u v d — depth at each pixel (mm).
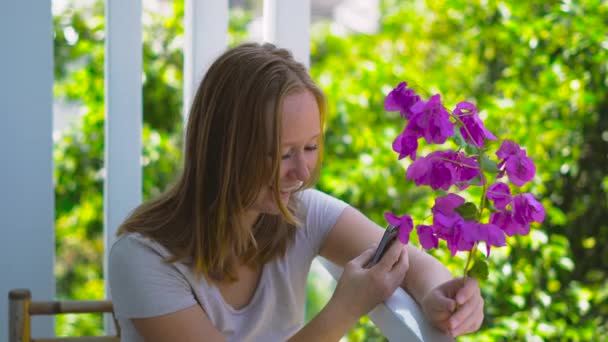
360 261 1282
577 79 3293
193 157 1357
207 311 1381
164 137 3949
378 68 4082
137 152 1849
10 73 1765
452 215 1057
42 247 1815
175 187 1407
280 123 1236
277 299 1469
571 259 3488
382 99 4055
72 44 3920
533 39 3299
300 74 1282
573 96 3307
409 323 1187
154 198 1439
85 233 4082
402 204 3832
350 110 4094
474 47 3930
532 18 3432
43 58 1781
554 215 3250
